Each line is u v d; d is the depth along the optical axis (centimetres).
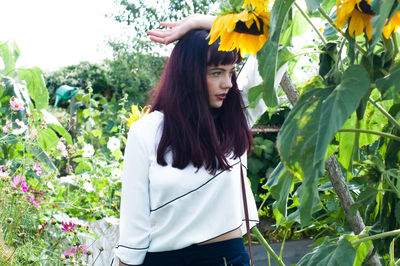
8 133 285
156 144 160
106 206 341
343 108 93
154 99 172
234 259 158
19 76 333
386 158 133
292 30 153
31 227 247
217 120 173
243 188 170
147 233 160
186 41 164
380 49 112
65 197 324
